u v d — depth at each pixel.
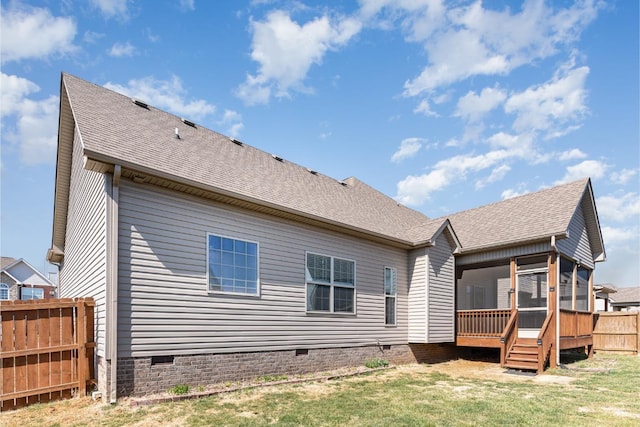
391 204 17.22
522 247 12.95
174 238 7.78
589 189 14.88
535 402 7.37
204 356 7.93
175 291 7.64
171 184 7.66
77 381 7.25
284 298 9.61
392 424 5.95
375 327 11.98
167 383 7.33
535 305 14.32
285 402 7.16
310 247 10.46
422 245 12.84
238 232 8.90
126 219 7.16
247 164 10.95
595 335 16.41
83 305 7.46
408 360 12.84
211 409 6.57
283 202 9.68
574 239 14.29
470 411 6.71
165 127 9.94
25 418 6.09
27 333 6.88
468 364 12.95
